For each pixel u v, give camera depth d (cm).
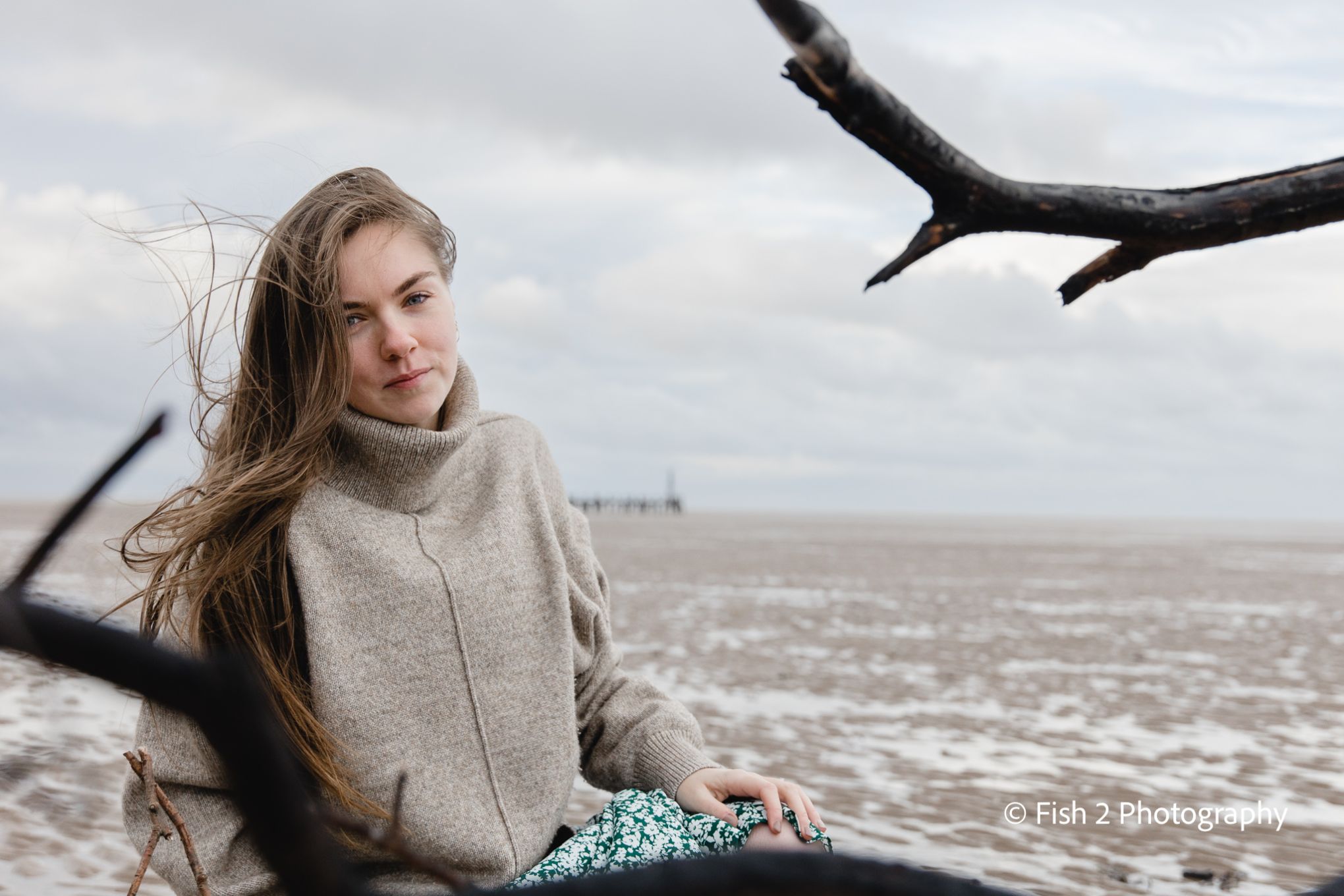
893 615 1683
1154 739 810
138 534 200
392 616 216
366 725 212
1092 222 54
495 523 235
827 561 3181
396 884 211
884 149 49
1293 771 718
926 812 595
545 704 229
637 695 256
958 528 9344
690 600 1856
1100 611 1819
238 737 30
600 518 10731
